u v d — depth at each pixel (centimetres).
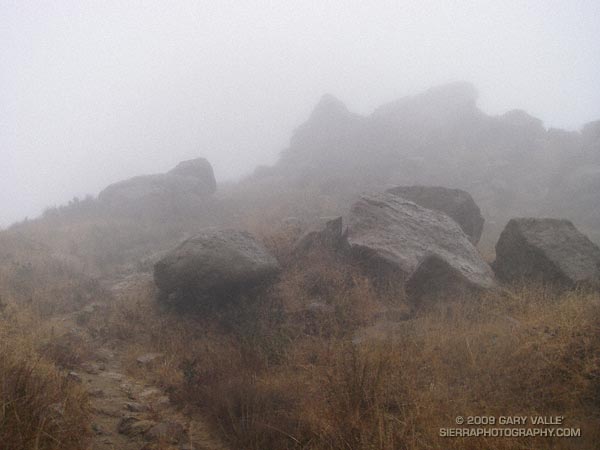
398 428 407
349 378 466
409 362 529
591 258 806
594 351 497
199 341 734
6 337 625
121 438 442
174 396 545
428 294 764
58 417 413
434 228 1037
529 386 470
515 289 791
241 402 485
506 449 363
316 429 424
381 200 1095
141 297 964
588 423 400
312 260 1002
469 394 461
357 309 788
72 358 640
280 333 705
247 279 875
